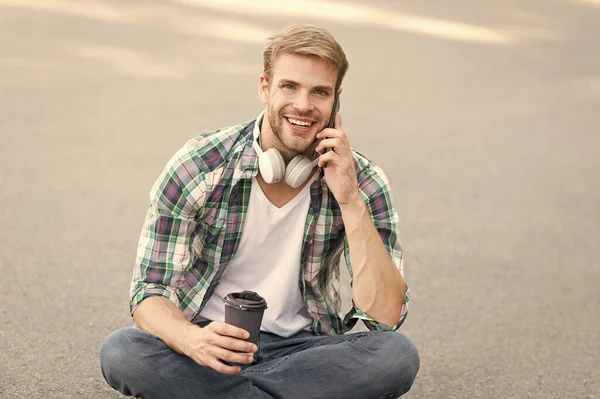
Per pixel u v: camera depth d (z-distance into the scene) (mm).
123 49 13758
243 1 18359
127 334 3939
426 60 14625
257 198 4055
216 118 10516
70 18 15805
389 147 9984
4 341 5211
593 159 10055
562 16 19266
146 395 3891
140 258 4035
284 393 3859
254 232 4078
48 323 5504
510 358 5445
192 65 13023
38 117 10195
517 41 16531
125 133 9820
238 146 4051
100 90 11477
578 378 5219
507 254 7277
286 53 3906
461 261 7062
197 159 4023
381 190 4227
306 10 17984
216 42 14539
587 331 5930
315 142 4129
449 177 9133
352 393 3877
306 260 4141
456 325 5902
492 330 5855
